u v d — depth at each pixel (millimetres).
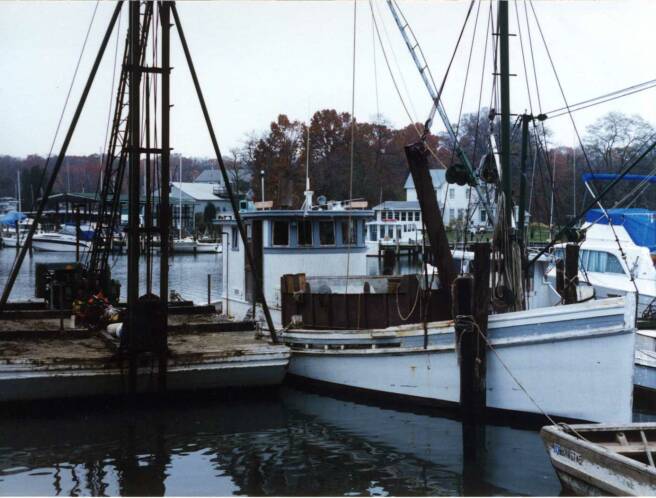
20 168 101500
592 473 9703
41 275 24812
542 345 13203
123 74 19094
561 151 61094
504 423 13742
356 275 19906
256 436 13352
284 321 17953
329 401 15883
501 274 14742
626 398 12555
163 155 14562
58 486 10844
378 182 84375
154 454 12305
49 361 14188
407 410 15125
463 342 13414
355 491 10758
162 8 14367
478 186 15281
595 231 24344
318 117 81125
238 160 97625
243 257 21297
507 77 15602
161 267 14750
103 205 21906
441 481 11102
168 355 14867
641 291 22031
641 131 58656
